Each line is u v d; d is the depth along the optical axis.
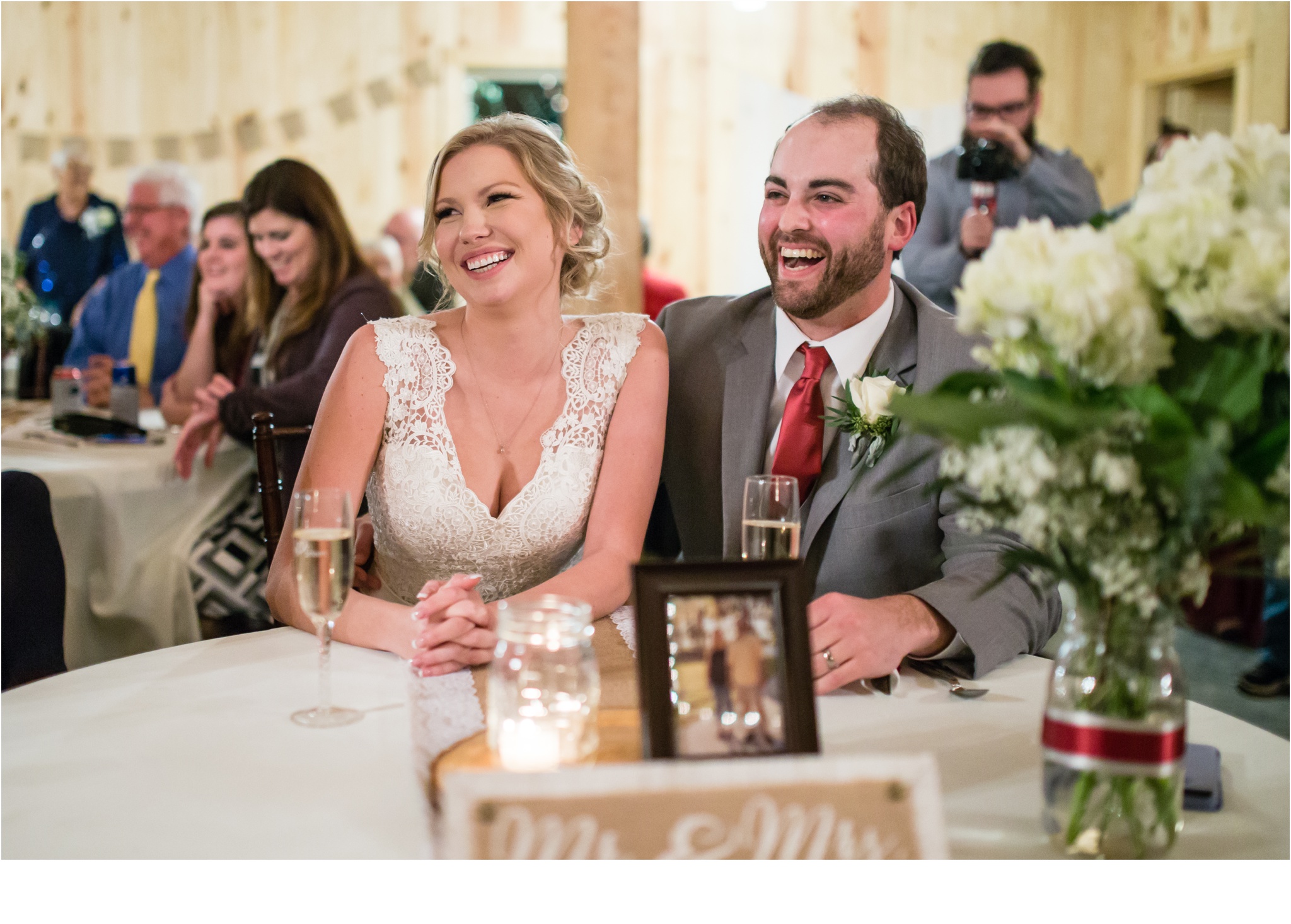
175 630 2.97
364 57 6.21
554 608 0.99
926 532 1.66
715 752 0.92
